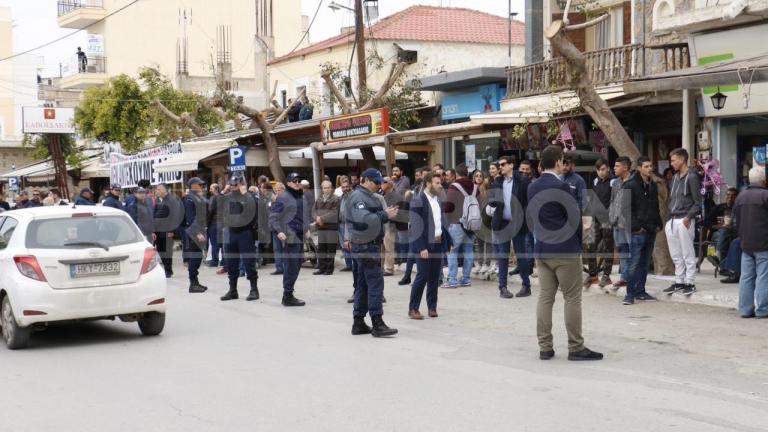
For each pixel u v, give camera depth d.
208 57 54.00
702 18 15.87
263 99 39.00
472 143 23.97
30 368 9.14
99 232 10.66
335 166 24.27
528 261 13.39
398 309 12.91
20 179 42.97
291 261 13.57
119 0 51.50
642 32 19.88
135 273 10.62
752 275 10.80
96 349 10.21
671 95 16.97
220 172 24.67
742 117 16.34
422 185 11.97
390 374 8.35
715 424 6.43
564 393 7.45
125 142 39.31
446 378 8.13
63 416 7.07
